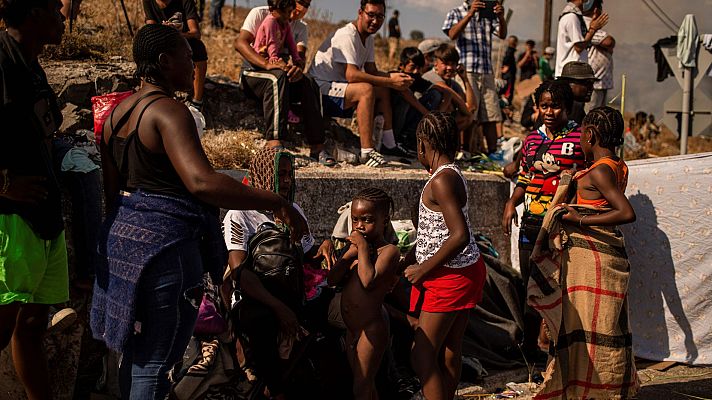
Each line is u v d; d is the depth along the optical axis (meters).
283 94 5.67
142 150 2.69
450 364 3.60
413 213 4.45
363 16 6.34
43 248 3.08
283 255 3.48
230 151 5.38
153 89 2.82
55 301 3.28
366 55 6.59
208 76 6.56
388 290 3.61
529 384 4.54
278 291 3.48
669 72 9.22
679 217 4.96
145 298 2.68
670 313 5.04
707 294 4.88
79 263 3.89
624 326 3.98
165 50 2.80
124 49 6.70
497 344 4.81
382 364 3.90
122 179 2.81
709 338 4.90
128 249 2.68
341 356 3.70
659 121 8.88
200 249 2.89
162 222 2.69
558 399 4.01
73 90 5.20
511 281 5.18
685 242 4.95
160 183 2.72
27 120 3.00
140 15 9.03
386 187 5.39
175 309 2.71
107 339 2.71
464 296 3.44
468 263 3.46
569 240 4.05
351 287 3.46
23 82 2.97
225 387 3.50
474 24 7.44
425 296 3.48
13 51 2.96
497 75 13.37
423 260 3.48
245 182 4.14
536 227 4.71
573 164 4.58
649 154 13.00
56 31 3.10
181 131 2.62
